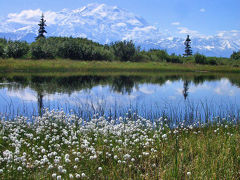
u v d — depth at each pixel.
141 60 48.53
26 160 5.00
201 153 5.54
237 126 8.53
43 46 40.09
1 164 4.91
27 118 9.63
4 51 37.22
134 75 31.36
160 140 6.55
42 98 14.45
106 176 4.77
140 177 4.65
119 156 5.55
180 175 4.57
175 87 21.44
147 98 15.58
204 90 19.91
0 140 6.23
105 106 12.63
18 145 5.59
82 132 7.05
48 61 36.31
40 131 7.18
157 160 5.62
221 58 58.09
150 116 10.65
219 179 4.49
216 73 38.19
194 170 4.82
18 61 33.72
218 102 14.55
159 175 4.77
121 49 47.28
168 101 14.59
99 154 5.62
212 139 6.70
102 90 18.41
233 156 5.43
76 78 25.11
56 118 9.17
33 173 4.71
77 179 4.53
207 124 9.06
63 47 42.28
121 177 4.73
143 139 6.54
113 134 6.93
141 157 5.49
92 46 45.62
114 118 10.34
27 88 17.84
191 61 53.94
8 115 10.10
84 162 5.21
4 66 29.33
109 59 45.44
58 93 16.39
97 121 9.24
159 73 35.69
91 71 33.19
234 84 24.33
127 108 12.21
